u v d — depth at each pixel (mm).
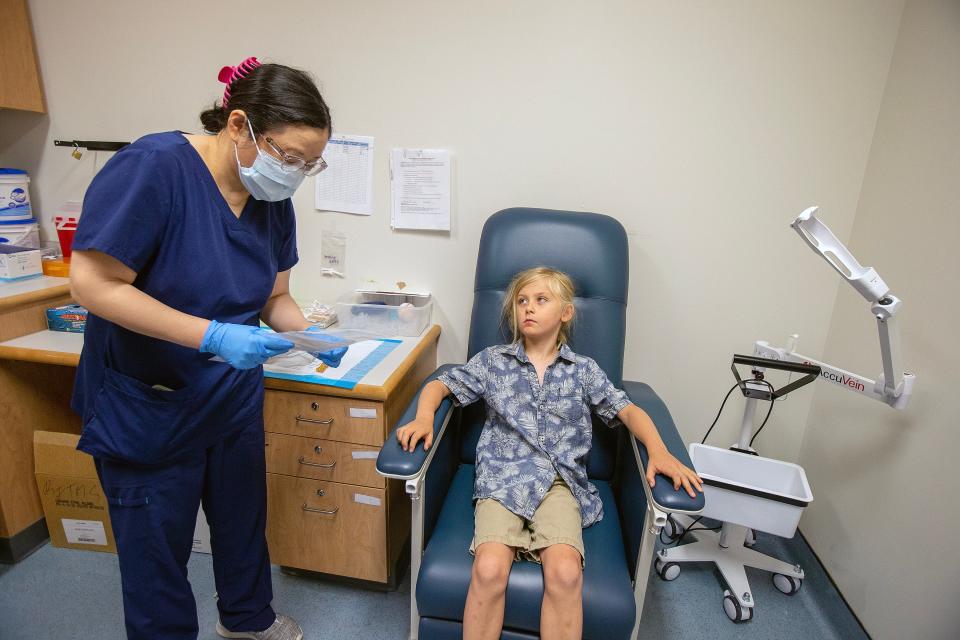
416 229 1745
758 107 1520
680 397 1799
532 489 1186
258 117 882
